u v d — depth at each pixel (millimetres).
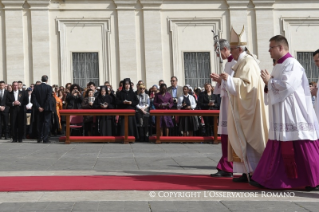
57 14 23047
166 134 15242
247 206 5562
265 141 7270
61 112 14141
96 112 14133
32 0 22703
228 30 23781
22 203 5691
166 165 9273
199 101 15695
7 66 22594
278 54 6848
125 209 5379
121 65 23125
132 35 23219
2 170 8664
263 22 23781
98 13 23250
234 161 7250
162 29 23469
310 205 5625
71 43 23109
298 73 6648
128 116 14766
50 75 22906
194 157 10555
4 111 16938
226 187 6723
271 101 6680
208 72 23766
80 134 16859
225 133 7777
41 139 14984
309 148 6566
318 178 6484
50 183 6996
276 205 5621
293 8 24094
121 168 8852
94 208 5418
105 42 23219
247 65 7363
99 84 23188
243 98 7207
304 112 6652
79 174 8023
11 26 22672
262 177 6656
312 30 24250
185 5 23625
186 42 23625
